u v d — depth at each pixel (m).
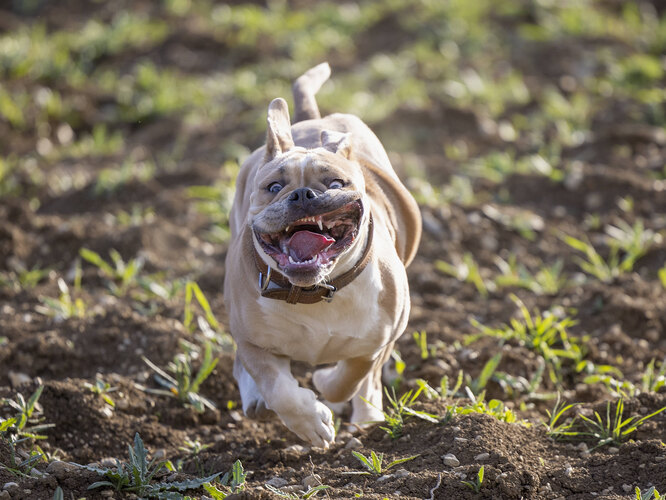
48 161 12.86
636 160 11.58
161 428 6.79
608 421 6.29
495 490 5.46
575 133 12.30
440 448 5.91
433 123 12.84
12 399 6.78
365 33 16.55
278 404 5.62
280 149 5.65
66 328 7.89
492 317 8.52
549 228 10.26
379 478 5.68
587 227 10.30
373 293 5.59
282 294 5.37
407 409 6.30
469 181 11.29
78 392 6.85
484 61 14.83
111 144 13.16
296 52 15.73
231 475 5.98
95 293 9.01
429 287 9.18
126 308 8.18
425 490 5.48
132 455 5.61
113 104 14.58
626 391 7.21
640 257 9.58
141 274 9.52
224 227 10.40
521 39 15.44
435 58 15.02
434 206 10.30
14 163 12.42
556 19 15.93
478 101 13.59
